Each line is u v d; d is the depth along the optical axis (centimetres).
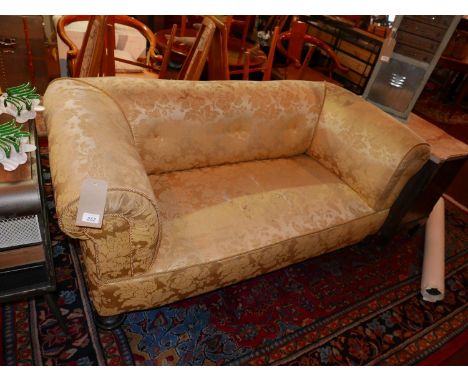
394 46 181
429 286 161
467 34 342
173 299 119
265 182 151
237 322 138
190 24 364
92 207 84
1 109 111
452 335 152
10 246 90
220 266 118
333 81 348
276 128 162
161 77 197
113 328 124
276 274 161
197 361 123
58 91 123
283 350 131
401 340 145
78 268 145
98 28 162
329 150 171
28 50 219
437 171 162
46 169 190
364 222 154
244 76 230
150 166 138
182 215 124
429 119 384
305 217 138
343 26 389
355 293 160
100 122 109
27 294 101
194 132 141
